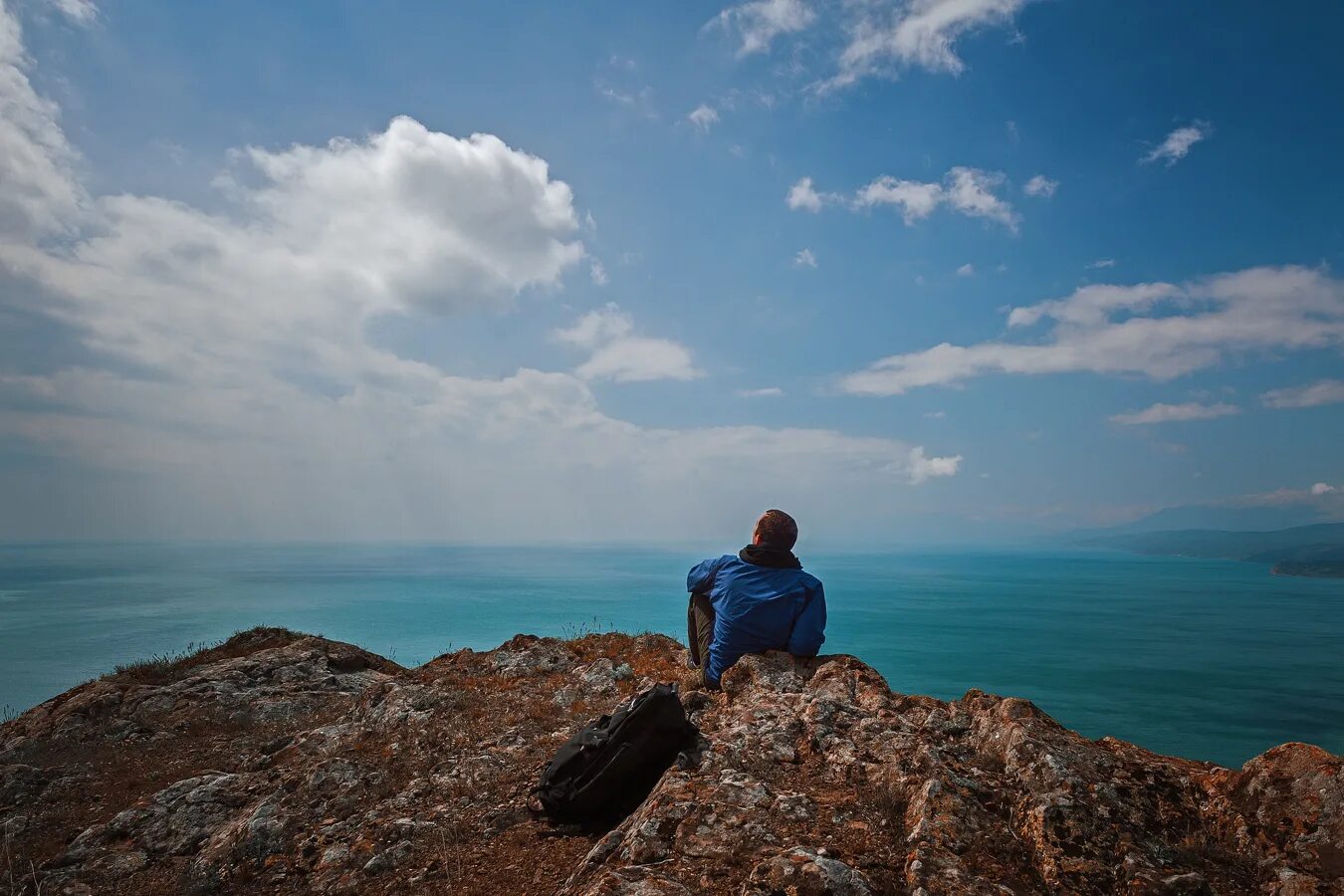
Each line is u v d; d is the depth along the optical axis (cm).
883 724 630
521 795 673
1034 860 450
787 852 441
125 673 1438
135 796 851
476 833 609
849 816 500
